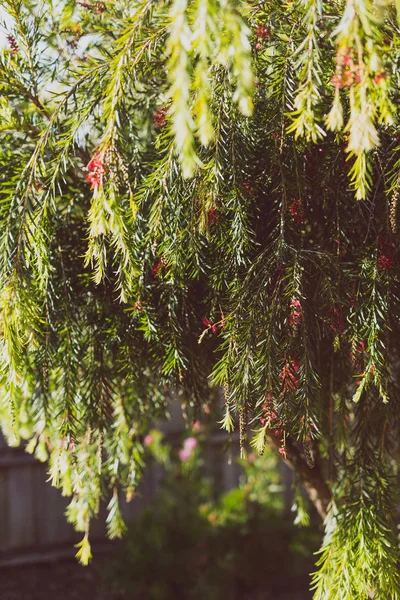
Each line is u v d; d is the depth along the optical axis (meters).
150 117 1.84
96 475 2.00
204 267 1.71
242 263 1.63
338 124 1.37
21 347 1.61
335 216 1.65
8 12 1.69
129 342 1.76
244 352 1.55
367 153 1.52
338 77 1.36
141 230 1.62
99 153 1.50
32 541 4.95
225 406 1.59
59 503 5.03
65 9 1.66
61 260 1.75
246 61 1.30
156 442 4.86
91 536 5.02
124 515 4.99
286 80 1.57
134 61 1.53
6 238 1.57
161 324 1.72
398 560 1.73
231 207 1.59
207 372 1.86
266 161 1.63
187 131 1.29
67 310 1.75
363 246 1.67
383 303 1.59
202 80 1.31
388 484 1.82
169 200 1.58
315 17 1.43
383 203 1.64
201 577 4.30
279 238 1.58
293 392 1.56
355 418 1.91
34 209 1.64
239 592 4.38
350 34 1.33
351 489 1.83
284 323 1.57
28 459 4.92
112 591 4.39
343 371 1.82
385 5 1.40
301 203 1.61
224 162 1.58
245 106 1.31
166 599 4.31
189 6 1.44
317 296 1.63
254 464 4.84
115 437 1.97
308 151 1.64
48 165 1.67
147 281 1.70
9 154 1.77
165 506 4.71
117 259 1.64
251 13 1.54
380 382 1.58
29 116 1.78
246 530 4.43
